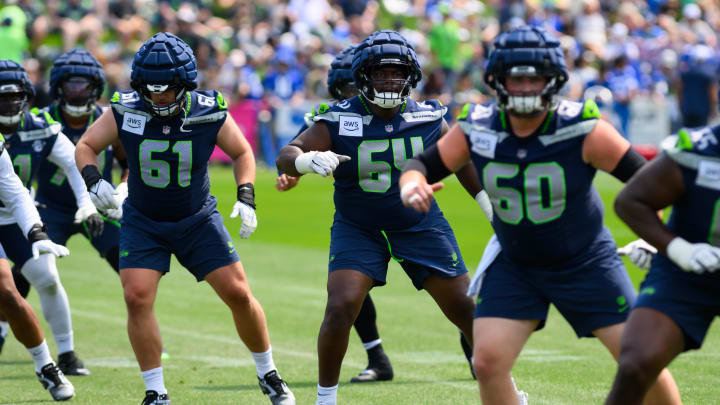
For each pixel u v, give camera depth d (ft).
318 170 59.26
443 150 50.26
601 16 279.49
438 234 63.52
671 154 44.57
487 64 47.60
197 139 63.67
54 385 68.49
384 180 62.75
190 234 63.98
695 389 69.67
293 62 255.50
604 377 74.38
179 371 77.82
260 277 126.93
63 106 80.38
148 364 62.49
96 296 114.42
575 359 81.15
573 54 253.03
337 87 75.15
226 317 101.55
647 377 44.42
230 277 64.18
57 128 73.15
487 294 50.90
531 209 49.14
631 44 245.24
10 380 75.61
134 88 62.18
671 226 47.11
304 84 257.55
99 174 63.77
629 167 48.32
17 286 82.84
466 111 50.21
